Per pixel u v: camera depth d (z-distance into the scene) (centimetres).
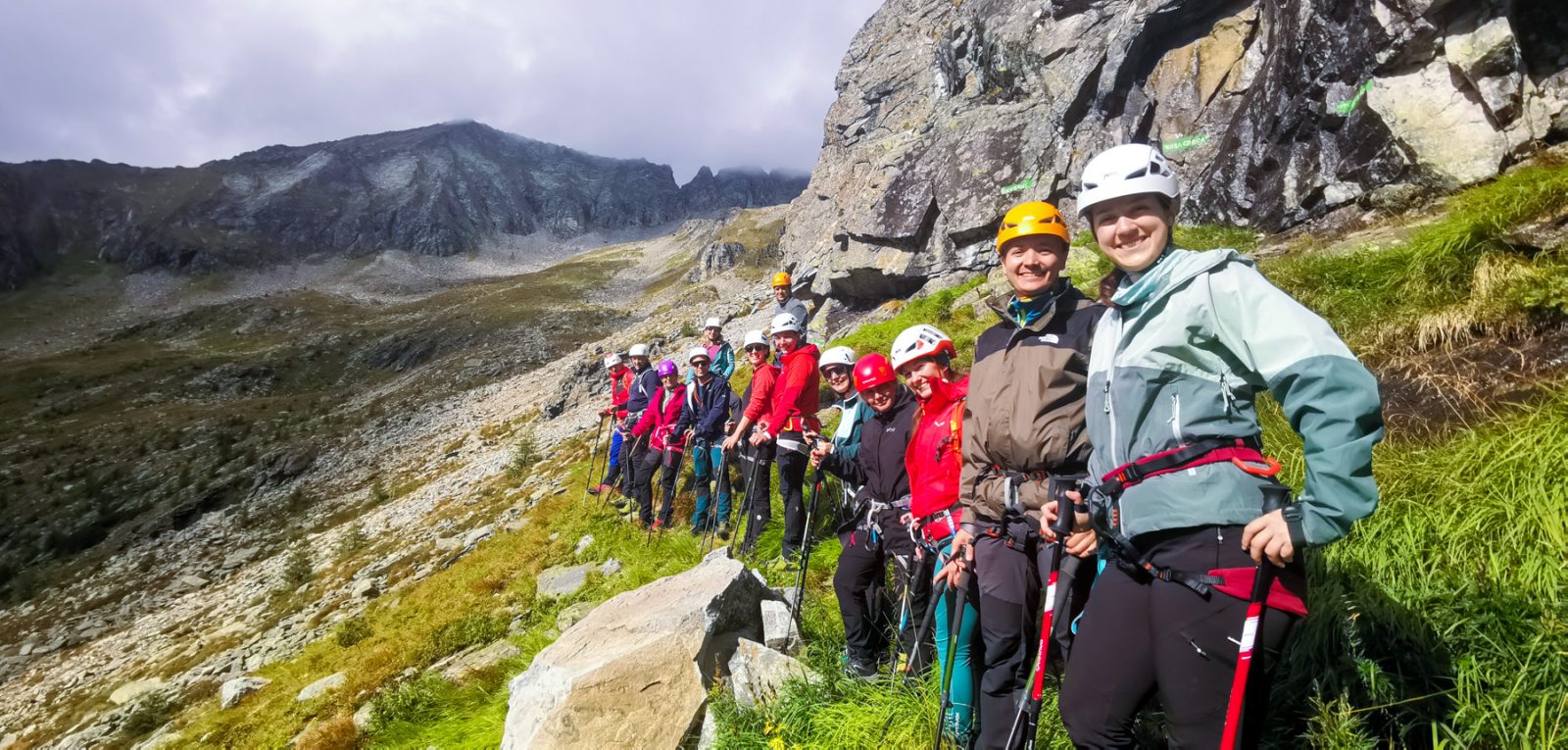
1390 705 244
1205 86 1252
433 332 9569
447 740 618
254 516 3753
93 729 1294
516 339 8700
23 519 4438
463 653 889
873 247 1759
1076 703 206
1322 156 869
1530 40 704
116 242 18225
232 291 17612
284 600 1950
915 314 1427
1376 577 304
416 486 3288
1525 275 430
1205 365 186
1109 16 1438
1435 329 459
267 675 1212
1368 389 155
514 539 1393
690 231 19138
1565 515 292
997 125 1603
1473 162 707
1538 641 241
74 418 7131
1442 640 260
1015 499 268
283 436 5497
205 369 8850
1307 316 168
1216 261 184
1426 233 544
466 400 5406
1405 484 354
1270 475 179
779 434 666
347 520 3148
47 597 3294
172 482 4641
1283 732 263
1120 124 1357
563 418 3409
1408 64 780
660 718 411
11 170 19000
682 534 909
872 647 414
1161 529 185
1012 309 292
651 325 6375
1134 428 197
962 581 295
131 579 3250
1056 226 272
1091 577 276
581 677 404
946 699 291
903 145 1894
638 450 1106
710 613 457
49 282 16238
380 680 874
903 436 393
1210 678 178
